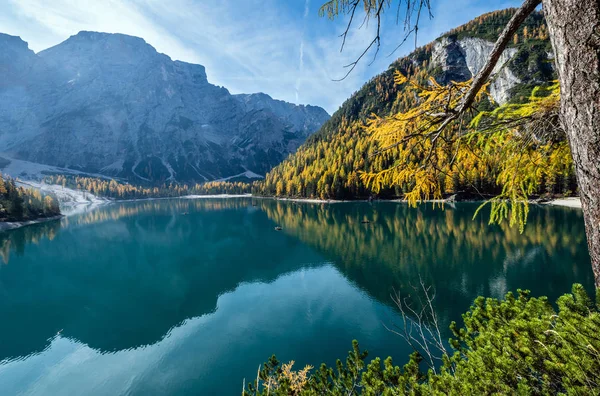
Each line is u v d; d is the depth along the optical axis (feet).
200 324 69.41
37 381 51.88
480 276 79.15
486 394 10.00
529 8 5.47
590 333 8.61
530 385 9.62
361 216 208.03
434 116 8.83
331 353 51.37
